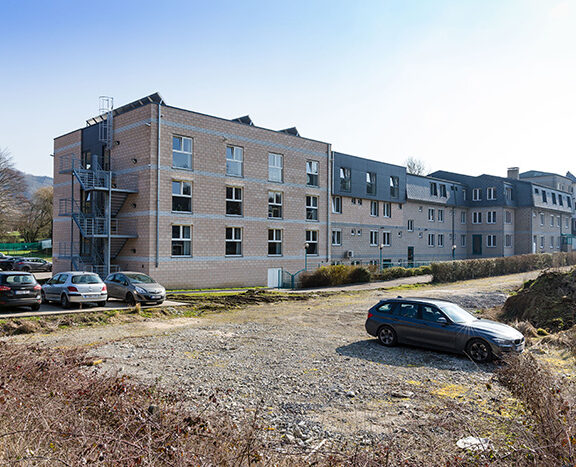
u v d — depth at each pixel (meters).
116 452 4.13
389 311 12.33
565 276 17.83
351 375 9.23
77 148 31.28
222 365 9.96
